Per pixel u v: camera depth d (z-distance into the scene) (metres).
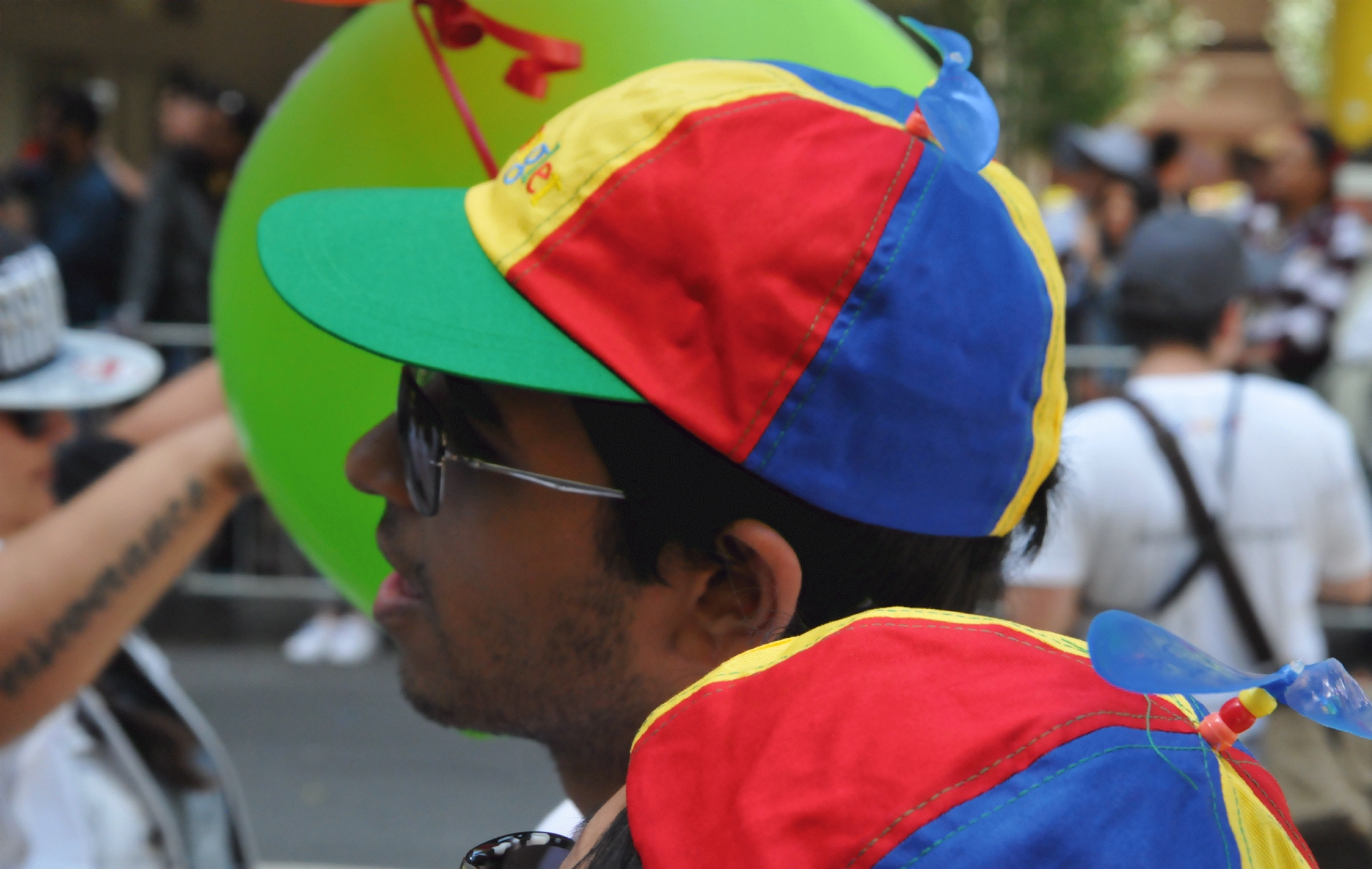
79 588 1.43
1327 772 1.93
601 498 0.82
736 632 0.82
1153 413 2.34
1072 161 5.55
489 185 0.92
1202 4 17.66
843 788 0.58
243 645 5.78
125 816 1.72
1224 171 8.95
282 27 11.02
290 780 4.35
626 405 0.81
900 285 0.79
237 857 1.83
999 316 0.82
